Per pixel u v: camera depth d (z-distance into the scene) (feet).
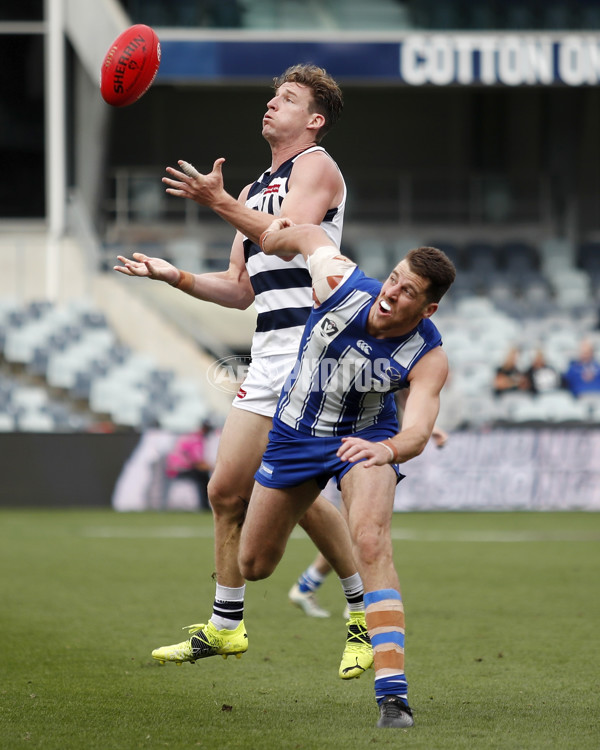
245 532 46.57
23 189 222.48
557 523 142.61
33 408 172.55
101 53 197.06
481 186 233.14
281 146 50.72
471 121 248.11
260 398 49.39
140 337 196.85
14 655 58.44
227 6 201.57
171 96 242.37
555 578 92.58
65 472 154.81
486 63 199.82
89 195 214.07
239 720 43.80
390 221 231.91
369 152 249.14
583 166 234.58
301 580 73.46
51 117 212.64
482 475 160.04
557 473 160.76
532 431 160.76
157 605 76.33
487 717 44.11
